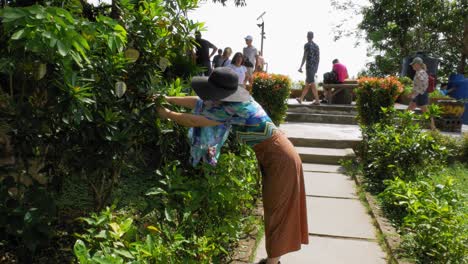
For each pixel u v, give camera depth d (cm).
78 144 261
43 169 287
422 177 541
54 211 240
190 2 296
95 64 243
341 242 398
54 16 190
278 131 306
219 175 297
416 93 887
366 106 784
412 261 344
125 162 314
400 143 561
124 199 409
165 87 288
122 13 271
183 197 272
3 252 290
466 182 594
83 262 172
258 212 442
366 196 521
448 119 990
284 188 303
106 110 248
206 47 857
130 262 189
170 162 288
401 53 2331
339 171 653
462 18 2088
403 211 451
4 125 256
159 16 280
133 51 265
